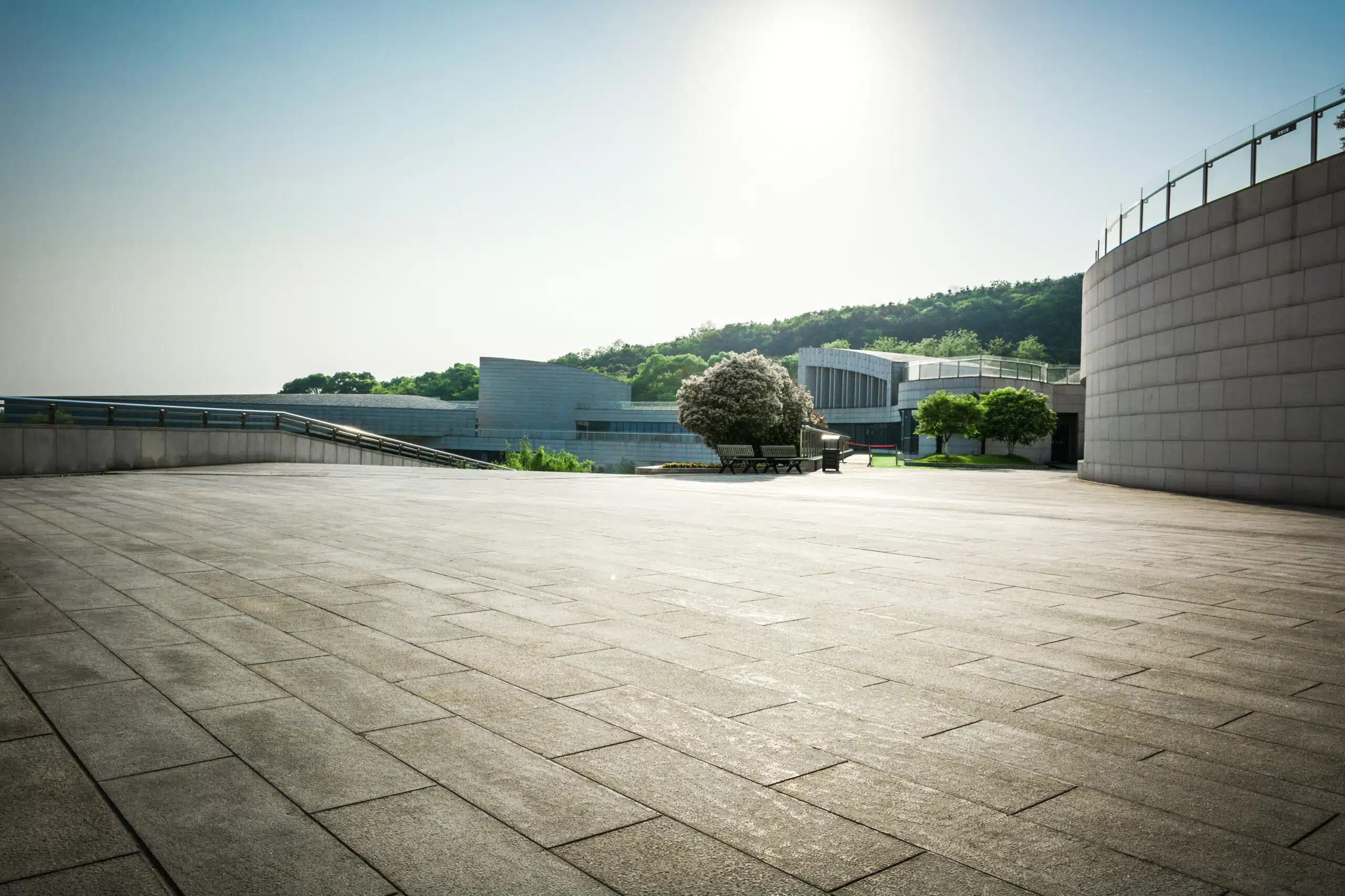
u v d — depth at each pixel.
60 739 3.52
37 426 20.58
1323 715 4.07
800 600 6.57
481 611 6.02
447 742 3.56
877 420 84.81
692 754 3.48
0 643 5.00
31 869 2.51
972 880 2.54
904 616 6.07
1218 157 18.97
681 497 16.67
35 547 8.71
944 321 178.62
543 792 3.10
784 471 30.06
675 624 5.72
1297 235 16.72
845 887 2.49
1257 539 10.80
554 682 4.39
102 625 5.46
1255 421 17.81
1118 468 23.55
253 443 27.17
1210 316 19.19
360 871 2.54
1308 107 16.42
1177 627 5.86
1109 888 2.51
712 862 2.62
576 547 9.28
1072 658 5.02
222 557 8.22
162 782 3.12
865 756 3.50
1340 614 6.29
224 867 2.54
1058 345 160.62
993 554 9.26
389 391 198.00
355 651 4.92
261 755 3.39
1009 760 3.48
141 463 23.27
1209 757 3.55
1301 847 2.79
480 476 24.12
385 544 9.27
